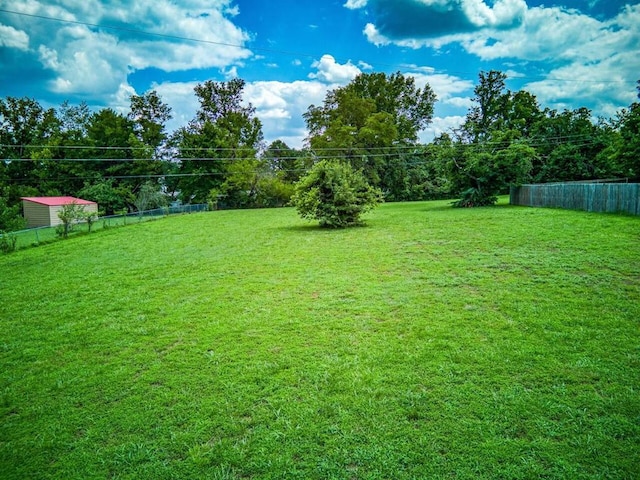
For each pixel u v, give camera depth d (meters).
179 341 5.24
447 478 2.64
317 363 4.35
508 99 45.53
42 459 3.07
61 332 5.85
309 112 46.09
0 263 12.41
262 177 40.78
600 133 30.89
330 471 2.77
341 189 16.48
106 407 3.75
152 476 2.82
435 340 4.74
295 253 11.10
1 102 40.28
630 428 2.99
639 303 5.45
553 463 2.71
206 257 11.26
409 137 48.56
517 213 17.16
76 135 42.22
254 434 3.21
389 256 9.84
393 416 3.32
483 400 3.47
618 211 13.95
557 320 5.06
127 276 9.34
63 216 18.55
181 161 43.47
